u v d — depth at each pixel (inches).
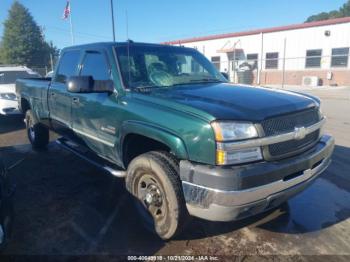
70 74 188.9
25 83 257.0
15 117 406.0
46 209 156.9
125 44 162.7
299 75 964.0
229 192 101.7
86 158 177.2
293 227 141.0
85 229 139.1
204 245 128.0
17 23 2308.1
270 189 107.9
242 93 134.5
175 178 118.3
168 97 127.3
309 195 172.7
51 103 209.0
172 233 122.2
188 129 110.3
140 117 128.5
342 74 890.7
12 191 123.7
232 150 104.2
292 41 960.3
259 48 1032.2
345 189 180.2
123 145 141.6
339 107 491.5
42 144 257.1
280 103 123.0
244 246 127.2
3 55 2320.4
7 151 255.6
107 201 165.8
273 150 112.0
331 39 891.4
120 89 143.9
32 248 125.3
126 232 136.9
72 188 181.8
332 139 143.6
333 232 137.4
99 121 154.7
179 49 181.0
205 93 133.4
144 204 133.5
